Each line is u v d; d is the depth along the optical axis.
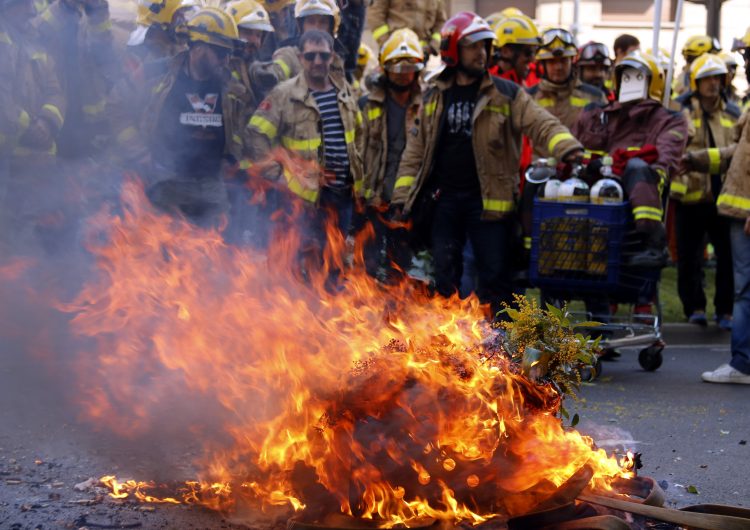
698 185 22.88
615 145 18.83
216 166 16.64
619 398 15.70
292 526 8.27
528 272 17.89
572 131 19.66
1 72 15.64
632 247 17.47
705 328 23.61
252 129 16.86
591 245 17.20
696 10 46.12
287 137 17.19
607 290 17.30
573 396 9.16
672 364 19.30
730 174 17.48
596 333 17.86
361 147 18.20
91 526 8.77
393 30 25.03
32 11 15.95
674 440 12.94
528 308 9.33
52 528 8.71
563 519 8.05
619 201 17.30
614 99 19.12
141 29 18.27
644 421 14.01
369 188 19.19
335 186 17.61
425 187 17.88
